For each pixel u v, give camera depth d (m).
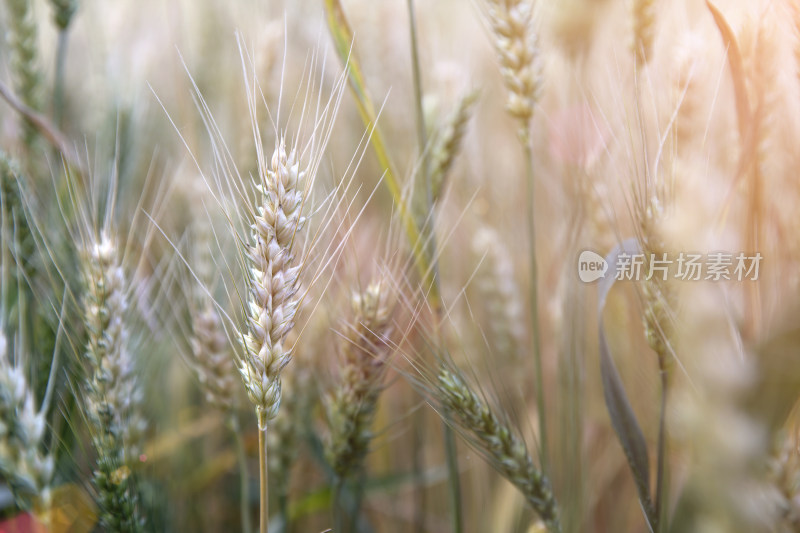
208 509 0.63
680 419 0.46
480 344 0.57
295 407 0.54
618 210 0.55
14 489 0.47
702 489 0.42
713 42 0.52
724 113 0.53
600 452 0.61
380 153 0.51
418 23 0.74
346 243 0.53
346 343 0.50
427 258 0.51
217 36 0.77
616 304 0.57
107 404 0.48
